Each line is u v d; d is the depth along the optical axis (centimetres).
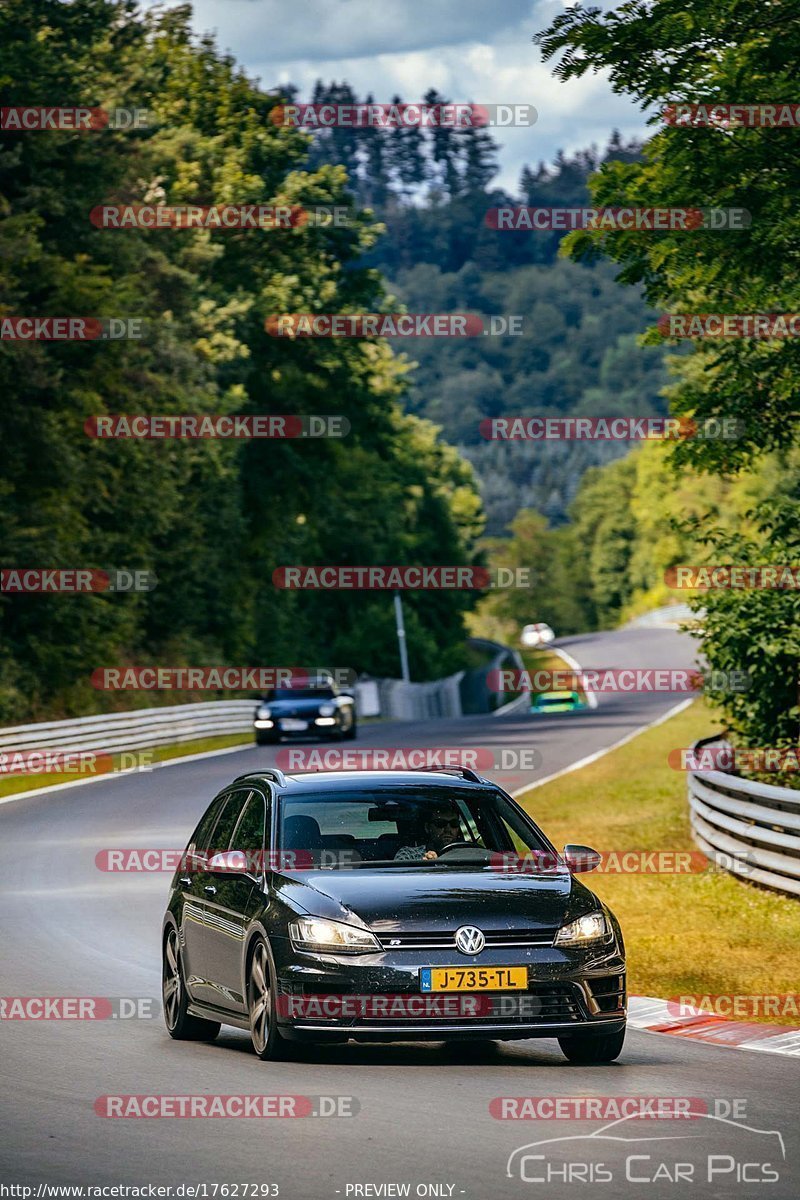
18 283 14350
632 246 6569
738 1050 3369
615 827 8306
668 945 4825
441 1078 3000
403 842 3409
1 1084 3038
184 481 18675
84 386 15900
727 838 6391
